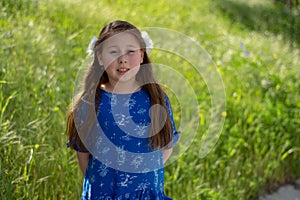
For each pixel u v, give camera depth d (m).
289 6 13.09
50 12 7.05
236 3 12.28
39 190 3.53
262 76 6.55
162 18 8.96
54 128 4.03
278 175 4.95
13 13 6.46
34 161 3.54
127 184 2.67
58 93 4.53
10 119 3.76
